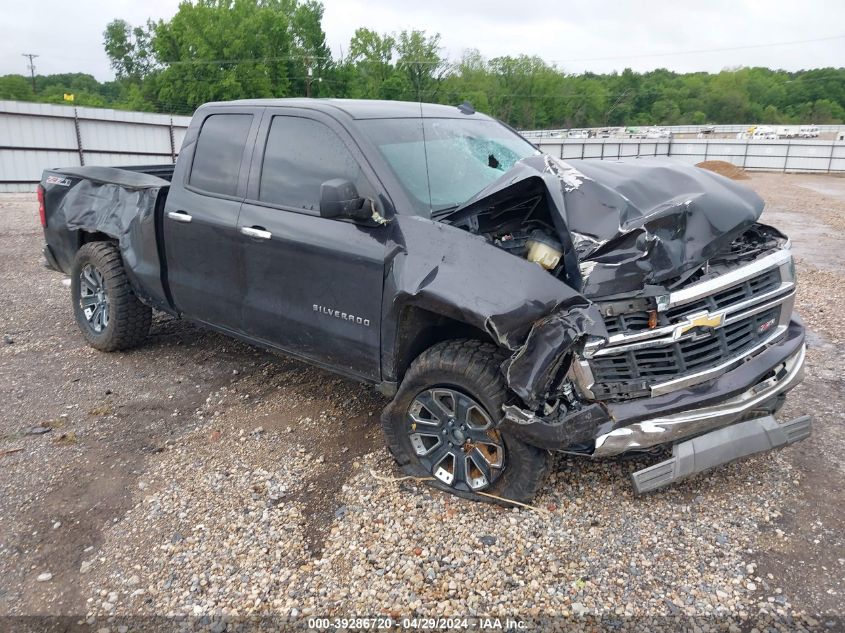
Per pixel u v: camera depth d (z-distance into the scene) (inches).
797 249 439.8
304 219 153.1
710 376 126.0
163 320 257.9
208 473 150.6
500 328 115.7
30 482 148.9
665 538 123.2
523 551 120.3
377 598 111.3
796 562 116.4
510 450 126.7
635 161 155.1
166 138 1175.6
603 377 121.0
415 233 133.9
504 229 138.3
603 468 145.1
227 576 117.8
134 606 111.8
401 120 162.6
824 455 151.3
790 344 138.5
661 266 120.6
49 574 120.0
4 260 380.2
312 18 2667.3
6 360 221.5
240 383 199.2
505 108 3380.9
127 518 135.3
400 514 131.6
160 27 2568.9
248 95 2539.4
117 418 178.9
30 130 989.2
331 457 155.0
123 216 202.5
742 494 136.3
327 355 154.6
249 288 167.5
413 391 134.9
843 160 1622.8
